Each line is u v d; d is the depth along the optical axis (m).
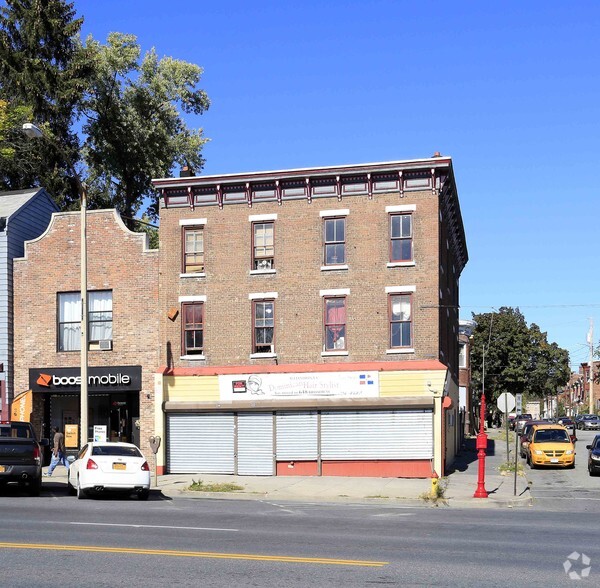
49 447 36.31
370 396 32.41
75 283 36.06
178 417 34.28
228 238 34.50
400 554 13.30
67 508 20.41
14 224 37.16
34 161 51.41
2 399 36.00
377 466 32.22
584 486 30.61
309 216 33.81
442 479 31.00
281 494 26.08
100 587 10.51
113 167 54.34
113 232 35.88
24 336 36.38
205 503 23.33
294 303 33.69
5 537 14.77
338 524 17.72
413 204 32.94
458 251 46.44
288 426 33.12
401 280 32.88
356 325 33.12
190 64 56.50
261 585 10.67
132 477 23.64
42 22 51.31
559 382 93.38
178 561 12.36
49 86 50.62
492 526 17.62
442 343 34.69
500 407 26.67
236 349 34.06
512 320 90.75
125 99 55.06
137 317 35.31
